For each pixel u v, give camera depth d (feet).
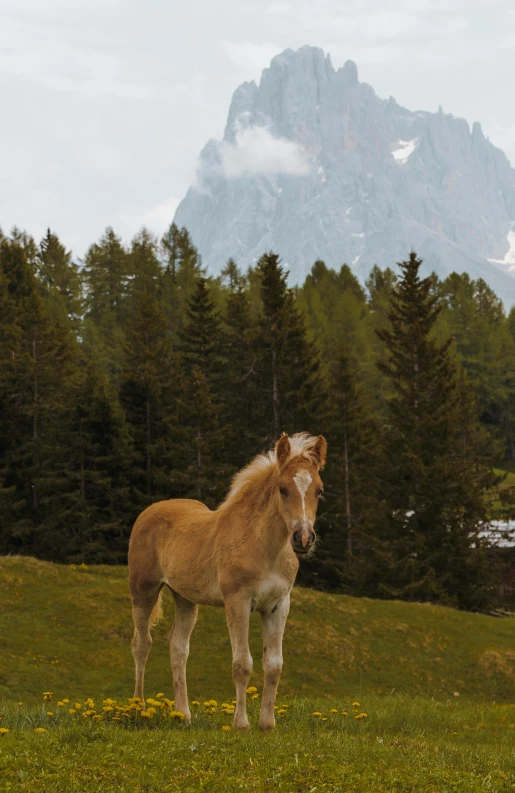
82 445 165.58
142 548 34.94
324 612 105.29
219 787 20.33
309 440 28.96
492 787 21.59
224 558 29.37
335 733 31.48
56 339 224.12
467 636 105.91
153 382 181.98
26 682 78.13
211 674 85.30
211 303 208.95
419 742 30.76
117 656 86.69
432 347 152.25
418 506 144.05
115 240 375.86
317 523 159.12
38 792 19.66
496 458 167.53
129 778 21.03
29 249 388.57
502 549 157.48
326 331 309.83
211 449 168.45
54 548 159.74
